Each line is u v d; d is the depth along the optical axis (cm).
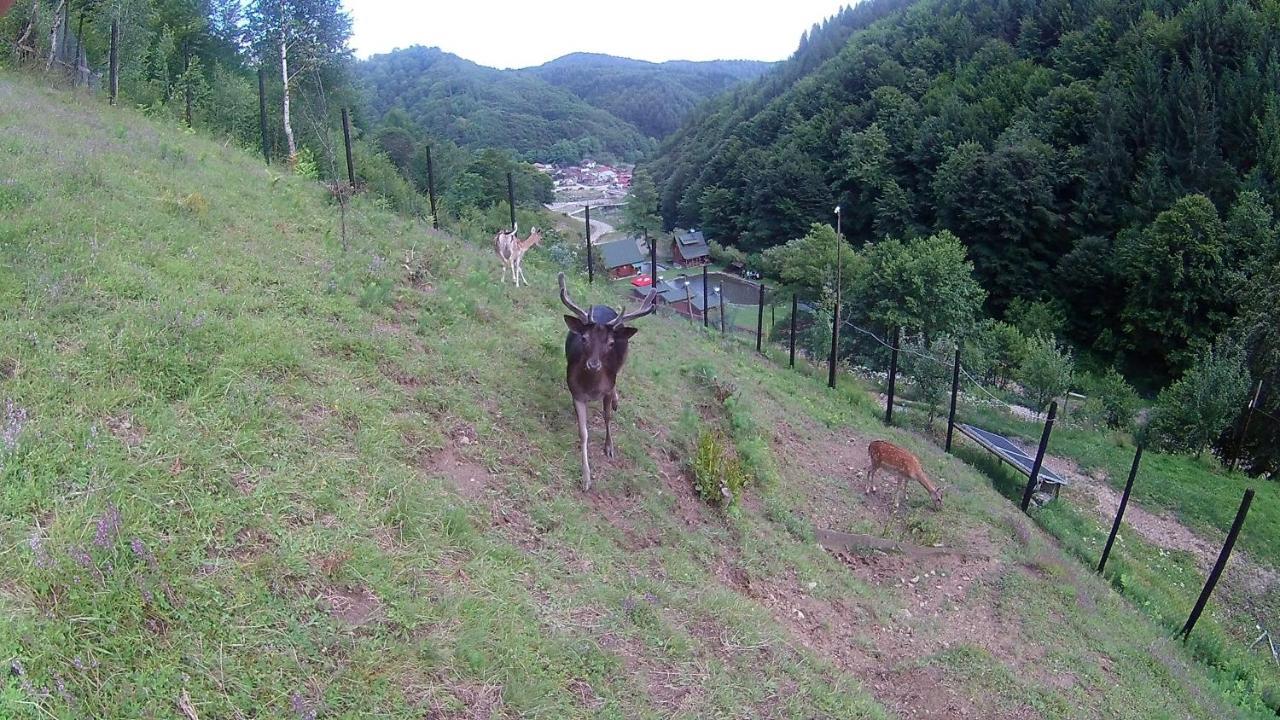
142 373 587
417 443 684
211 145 1661
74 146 1102
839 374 2217
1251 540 1970
